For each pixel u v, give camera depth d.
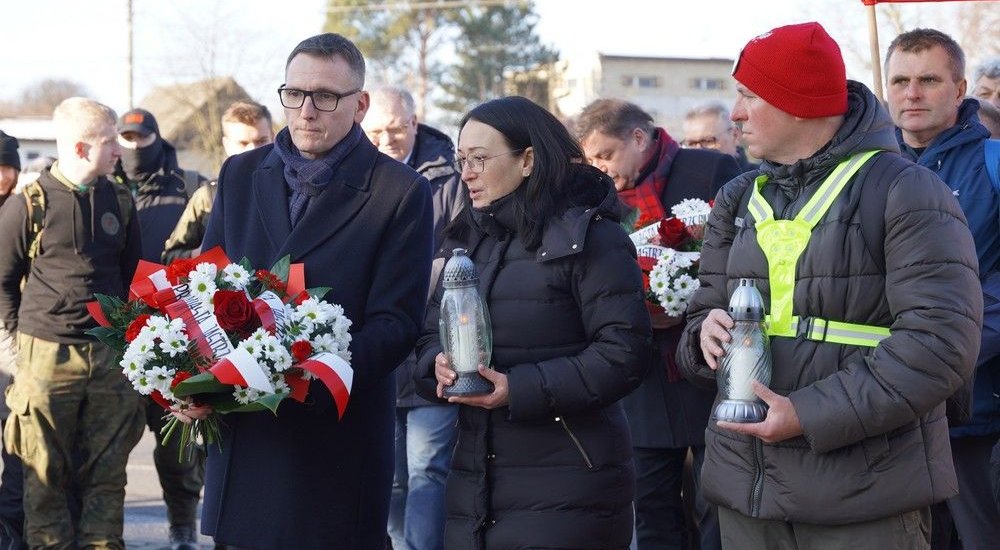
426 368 3.85
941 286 3.13
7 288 5.98
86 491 6.03
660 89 44.16
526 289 3.71
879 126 3.33
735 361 3.24
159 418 6.57
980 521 4.65
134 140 7.20
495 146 3.73
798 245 3.29
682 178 5.50
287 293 3.85
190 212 6.38
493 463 3.73
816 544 3.30
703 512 5.20
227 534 3.95
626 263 3.71
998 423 4.56
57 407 5.91
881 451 3.20
